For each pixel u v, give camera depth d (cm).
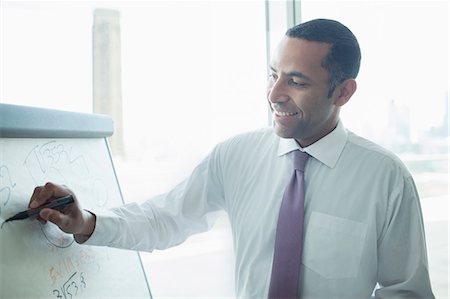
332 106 90
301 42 85
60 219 74
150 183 191
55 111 83
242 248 99
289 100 86
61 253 81
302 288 90
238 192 102
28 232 75
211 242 190
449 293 139
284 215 92
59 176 85
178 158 191
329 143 95
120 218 90
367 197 91
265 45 173
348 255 90
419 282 88
